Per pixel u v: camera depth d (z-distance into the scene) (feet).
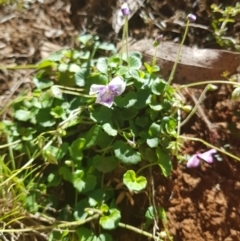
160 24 0.53
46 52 0.50
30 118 0.45
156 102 0.45
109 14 0.53
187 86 0.46
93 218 0.42
